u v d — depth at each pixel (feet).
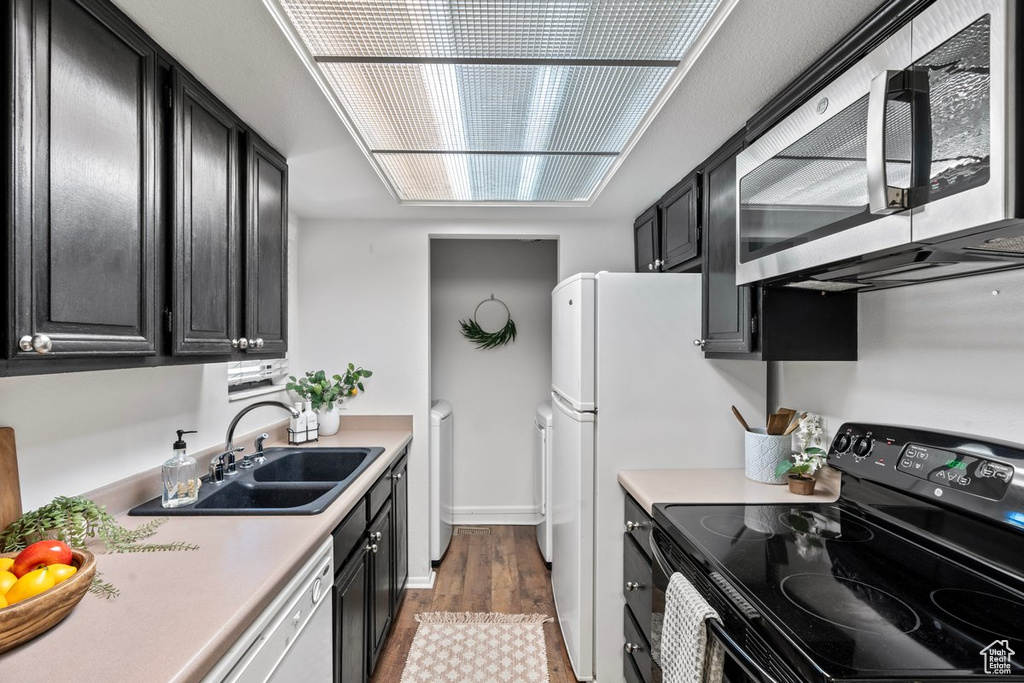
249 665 3.12
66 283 2.98
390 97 5.00
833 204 3.59
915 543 4.11
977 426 4.10
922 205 2.81
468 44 4.12
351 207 8.80
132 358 3.64
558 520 8.02
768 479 5.90
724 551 3.98
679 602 3.67
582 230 9.70
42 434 3.92
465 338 12.53
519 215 9.31
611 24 3.86
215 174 4.75
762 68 4.31
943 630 2.86
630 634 6.04
